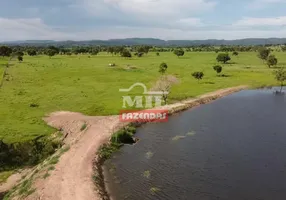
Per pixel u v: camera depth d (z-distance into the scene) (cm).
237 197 3212
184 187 3456
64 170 3838
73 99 8000
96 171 3872
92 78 11306
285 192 3294
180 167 4003
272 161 4075
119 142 5012
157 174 3831
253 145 4681
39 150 4759
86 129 5488
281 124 5756
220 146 4694
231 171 3816
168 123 6081
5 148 4528
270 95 8662
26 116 6475
